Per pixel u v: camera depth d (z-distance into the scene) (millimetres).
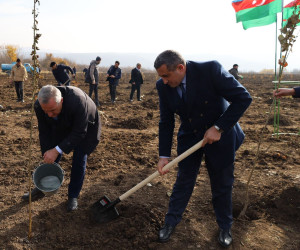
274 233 2699
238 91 2121
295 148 5133
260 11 5512
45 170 3033
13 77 10203
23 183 3707
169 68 2055
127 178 3881
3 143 5254
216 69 2152
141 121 7066
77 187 3072
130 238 2605
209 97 2236
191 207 3137
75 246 2527
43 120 2875
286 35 2785
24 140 5473
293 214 3004
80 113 2670
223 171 2418
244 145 5309
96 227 2760
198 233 2693
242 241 2592
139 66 11500
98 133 3092
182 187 2609
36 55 2363
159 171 2512
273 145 5316
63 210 3049
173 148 5176
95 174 4008
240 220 2895
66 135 3008
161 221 2820
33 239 2615
